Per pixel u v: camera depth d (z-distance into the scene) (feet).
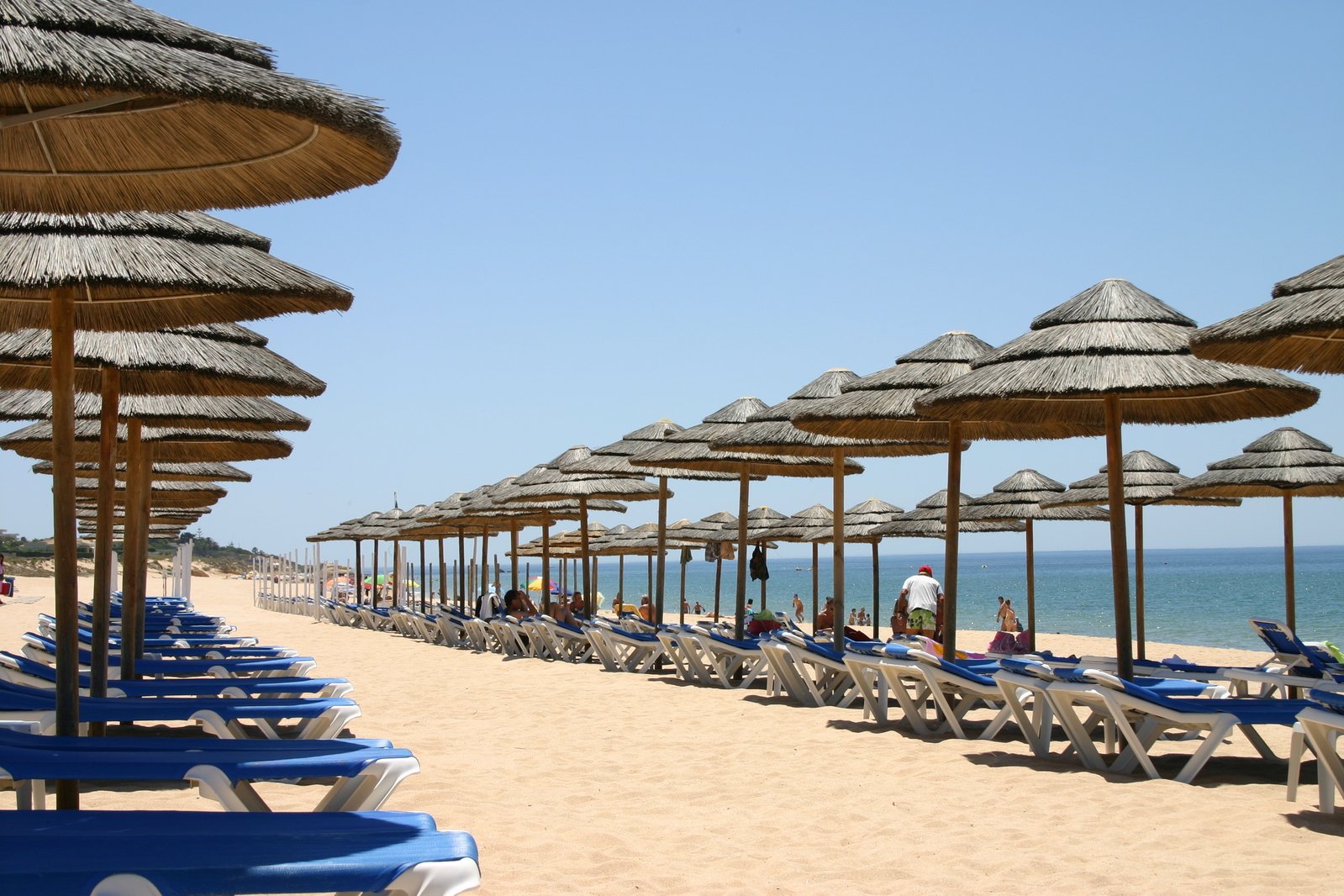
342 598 120.67
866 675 28.14
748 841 16.57
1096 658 31.86
